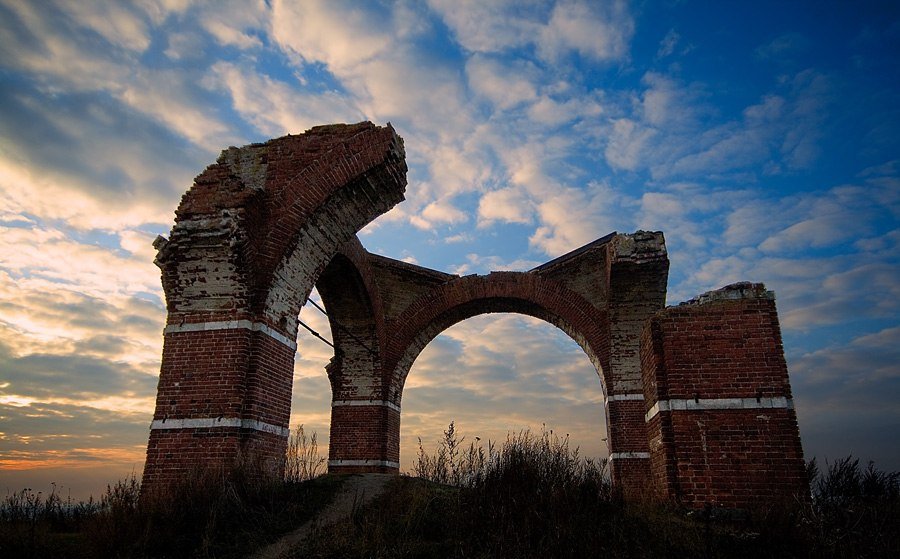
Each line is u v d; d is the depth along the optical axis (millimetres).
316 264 13508
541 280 20828
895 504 8680
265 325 11641
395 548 8070
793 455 9297
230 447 10625
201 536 8625
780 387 9664
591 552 7422
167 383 11250
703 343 10102
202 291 11688
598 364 19453
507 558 7355
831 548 7344
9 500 10086
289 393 12352
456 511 9148
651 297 17875
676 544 7641
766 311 10102
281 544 8703
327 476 12773
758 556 7500
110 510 9039
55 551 8414
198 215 11617
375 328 20250
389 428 20453
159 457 10781
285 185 12570
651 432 10820
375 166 13164
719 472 9359
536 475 9531
